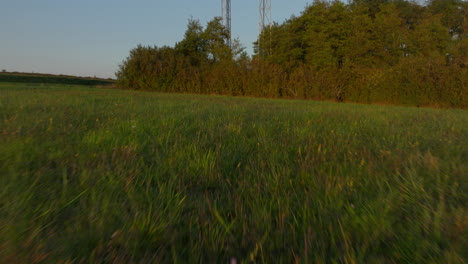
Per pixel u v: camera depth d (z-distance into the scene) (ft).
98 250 4.31
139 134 13.00
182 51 130.21
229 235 4.87
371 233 4.94
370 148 11.51
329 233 4.98
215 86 87.51
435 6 108.58
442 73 59.06
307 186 7.20
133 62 98.17
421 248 4.50
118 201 6.07
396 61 84.33
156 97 47.98
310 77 75.10
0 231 4.71
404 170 8.63
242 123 17.66
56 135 12.25
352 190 6.82
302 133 14.53
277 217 5.55
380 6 104.27
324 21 89.51
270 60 102.12
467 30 90.43
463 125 20.39
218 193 6.77
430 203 6.21
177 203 5.95
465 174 8.14
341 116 24.36
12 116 16.83
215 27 129.90
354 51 83.92
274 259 4.23
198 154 9.64
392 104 64.18
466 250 4.49
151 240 4.64
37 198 6.07
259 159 9.59
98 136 11.96
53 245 4.43
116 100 34.71
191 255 4.25
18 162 8.13
